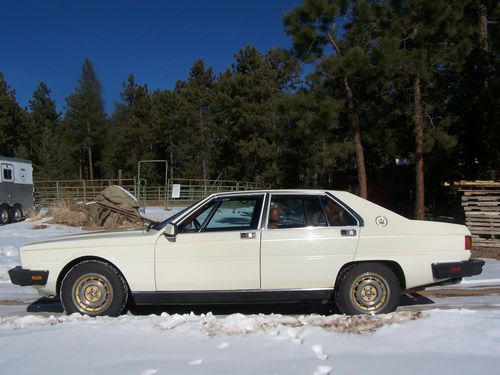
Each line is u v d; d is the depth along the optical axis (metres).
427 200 24.08
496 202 13.00
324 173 36.06
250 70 46.34
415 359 4.03
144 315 6.34
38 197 30.88
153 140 57.44
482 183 13.19
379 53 15.36
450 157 22.22
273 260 5.90
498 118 19.31
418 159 17.06
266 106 43.03
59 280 6.05
